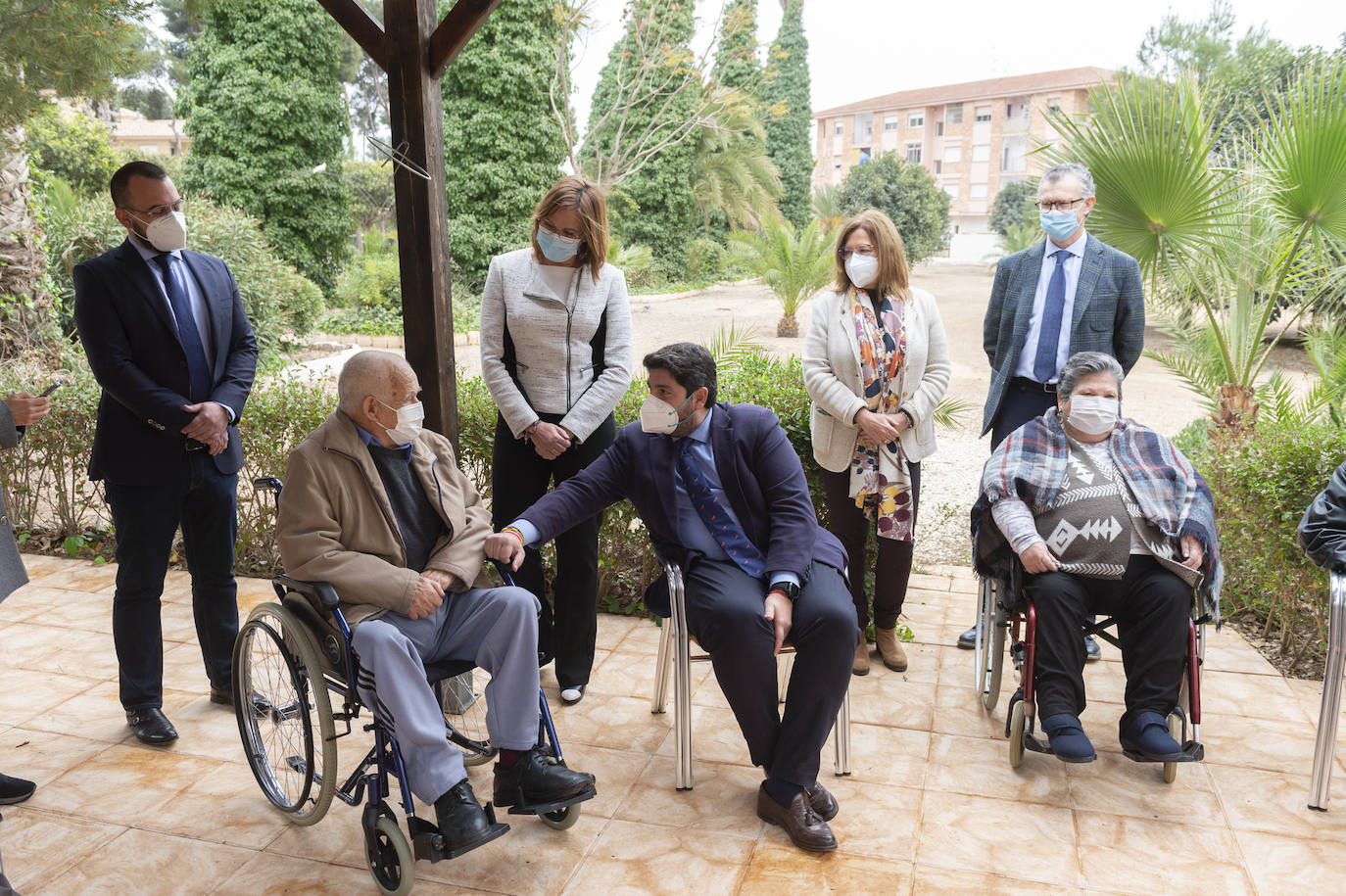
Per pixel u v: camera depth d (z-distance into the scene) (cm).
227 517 324
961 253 3584
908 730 327
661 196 2284
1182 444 567
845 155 5225
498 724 254
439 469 276
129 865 253
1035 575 297
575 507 293
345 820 274
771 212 2427
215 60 1500
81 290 295
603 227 325
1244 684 358
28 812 276
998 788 290
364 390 255
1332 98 447
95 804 280
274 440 464
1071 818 274
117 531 309
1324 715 272
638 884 245
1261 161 484
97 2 475
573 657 343
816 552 287
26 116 504
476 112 1728
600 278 334
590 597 342
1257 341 527
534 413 331
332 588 245
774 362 452
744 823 273
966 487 693
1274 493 364
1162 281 552
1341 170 443
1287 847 259
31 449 499
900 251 351
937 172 4875
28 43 456
